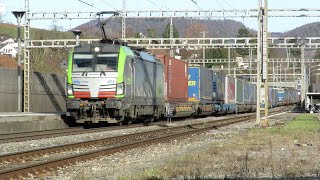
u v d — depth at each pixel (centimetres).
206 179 3112
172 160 4119
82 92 7744
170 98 10381
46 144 5444
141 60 8619
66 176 3328
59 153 4584
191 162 3938
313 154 4500
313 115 14662
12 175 3145
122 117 7856
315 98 18962
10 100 11112
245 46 12100
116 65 7700
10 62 16250
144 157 4491
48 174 3362
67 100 7806
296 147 5131
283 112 18762
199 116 13362
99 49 7781
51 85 12888
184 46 12319
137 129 7919
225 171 3453
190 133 7269
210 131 8062
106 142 5712
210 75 13412
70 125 8731
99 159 4262
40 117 7838
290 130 7538
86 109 7675
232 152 4697
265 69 9081
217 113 14762
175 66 10800
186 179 3095
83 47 7881
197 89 12188
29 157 4188
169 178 3159
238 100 17262
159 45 12100
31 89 11812
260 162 3903
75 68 7819
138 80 8425
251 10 11338
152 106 9288
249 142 5712
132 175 3250
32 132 6875
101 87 7688
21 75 11481
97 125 8800
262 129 8012
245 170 3422
